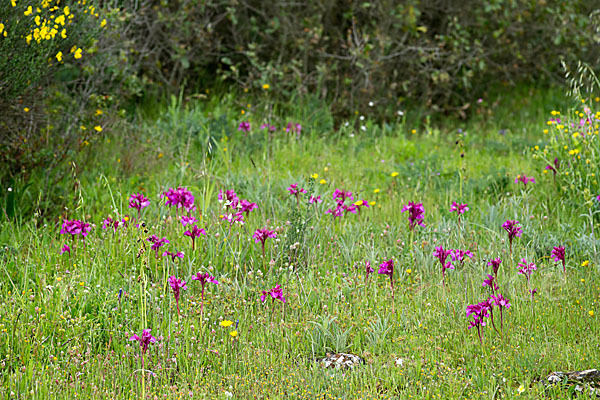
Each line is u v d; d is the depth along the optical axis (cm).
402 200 861
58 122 948
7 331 534
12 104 806
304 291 624
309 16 1330
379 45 1299
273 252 702
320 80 1273
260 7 1350
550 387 483
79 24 832
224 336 555
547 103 1434
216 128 1098
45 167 848
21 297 588
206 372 511
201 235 706
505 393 481
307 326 572
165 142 1049
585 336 558
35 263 671
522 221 782
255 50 1328
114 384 485
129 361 519
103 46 1016
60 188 828
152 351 529
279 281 649
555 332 564
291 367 518
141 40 1270
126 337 546
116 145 1013
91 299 589
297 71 1255
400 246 723
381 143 1172
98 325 555
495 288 585
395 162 1073
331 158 1078
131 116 1177
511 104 1439
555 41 1368
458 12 1392
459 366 523
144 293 570
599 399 466
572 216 812
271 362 522
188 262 672
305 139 1143
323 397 477
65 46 838
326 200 845
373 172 1002
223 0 1323
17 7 733
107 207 820
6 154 827
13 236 716
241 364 520
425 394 481
